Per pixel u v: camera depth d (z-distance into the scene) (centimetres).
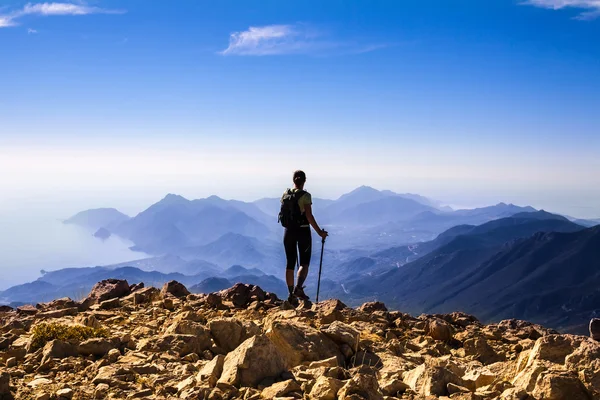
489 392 358
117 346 501
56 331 519
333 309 673
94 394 375
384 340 596
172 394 372
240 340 518
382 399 340
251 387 376
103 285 880
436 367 396
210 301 789
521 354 436
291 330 474
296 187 781
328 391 341
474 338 574
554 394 328
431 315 756
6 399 364
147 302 804
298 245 779
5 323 654
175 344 494
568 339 402
